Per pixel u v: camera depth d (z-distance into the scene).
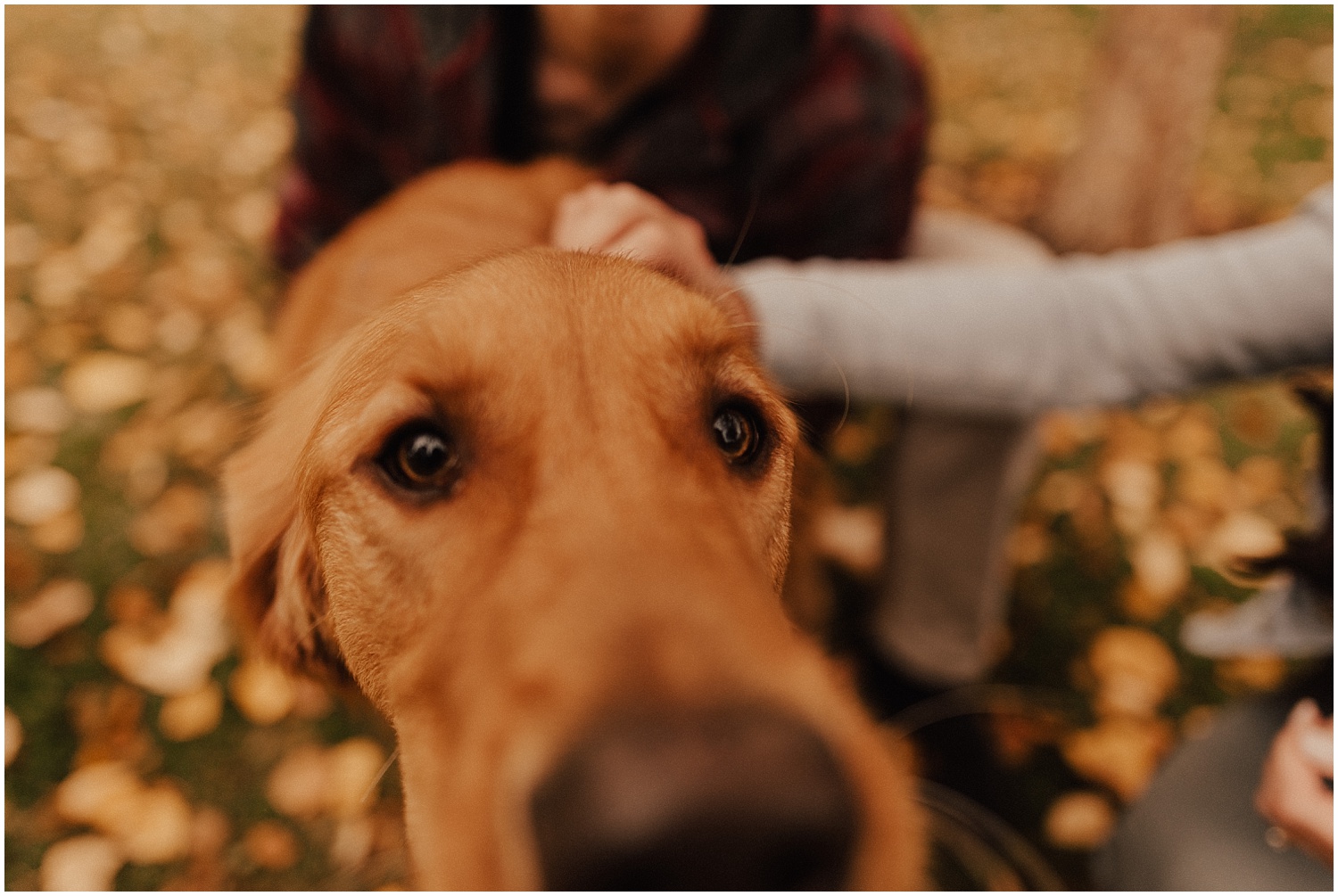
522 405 0.37
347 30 0.71
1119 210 1.12
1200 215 1.27
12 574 0.85
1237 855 0.53
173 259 1.17
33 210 1.22
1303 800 0.48
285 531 0.50
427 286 0.43
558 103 0.72
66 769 0.77
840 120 0.65
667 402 0.39
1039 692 0.84
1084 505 0.95
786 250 0.70
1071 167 1.16
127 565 0.87
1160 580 0.89
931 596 0.77
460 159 0.74
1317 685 0.54
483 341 0.38
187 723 0.78
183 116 1.46
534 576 0.33
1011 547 0.92
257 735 0.79
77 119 1.41
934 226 0.82
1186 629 0.86
